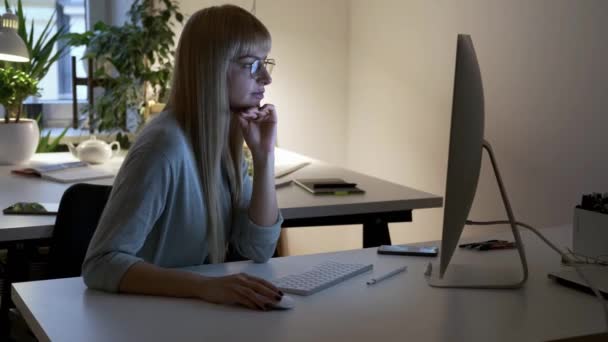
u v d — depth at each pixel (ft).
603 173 7.66
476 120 4.34
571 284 4.78
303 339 3.79
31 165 9.38
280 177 8.76
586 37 7.80
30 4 11.88
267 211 5.58
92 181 8.32
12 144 9.30
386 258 5.53
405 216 7.78
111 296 4.47
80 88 12.30
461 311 4.30
